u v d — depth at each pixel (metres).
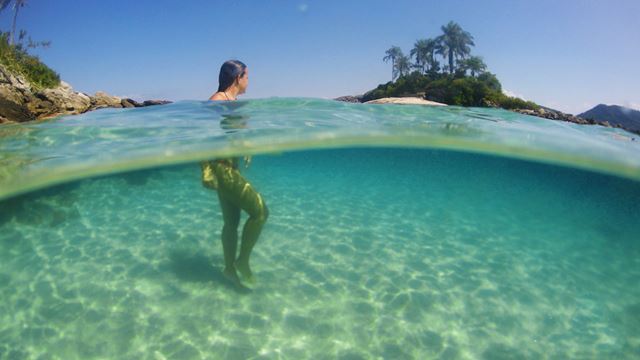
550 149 4.02
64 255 3.05
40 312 2.29
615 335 2.29
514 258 3.45
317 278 2.79
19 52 16.81
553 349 2.14
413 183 10.28
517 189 10.62
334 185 7.67
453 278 2.92
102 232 3.59
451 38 36.25
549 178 8.71
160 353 1.98
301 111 3.86
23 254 3.06
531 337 2.23
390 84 33.44
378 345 2.09
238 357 1.96
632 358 2.09
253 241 2.37
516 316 2.43
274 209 4.75
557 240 4.21
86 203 4.43
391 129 3.79
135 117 3.67
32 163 3.11
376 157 7.37
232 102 2.97
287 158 6.68
